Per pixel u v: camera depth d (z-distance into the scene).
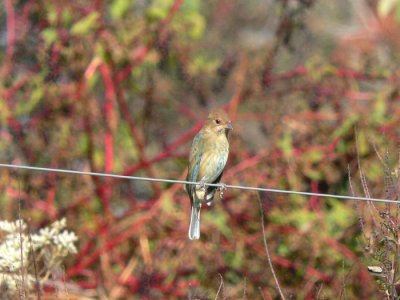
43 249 11.40
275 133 15.52
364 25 19.00
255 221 14.65
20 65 15.52
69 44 14.79
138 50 15.37
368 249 10.22
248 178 14.74
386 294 9.84
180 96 16.88
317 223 14.42
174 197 15.23
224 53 16.53
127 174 15.39
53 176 15.15
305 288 13.97
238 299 13.38
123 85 16.09
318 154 14.71
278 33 16.27
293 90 15.91
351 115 14.74
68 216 15.02
